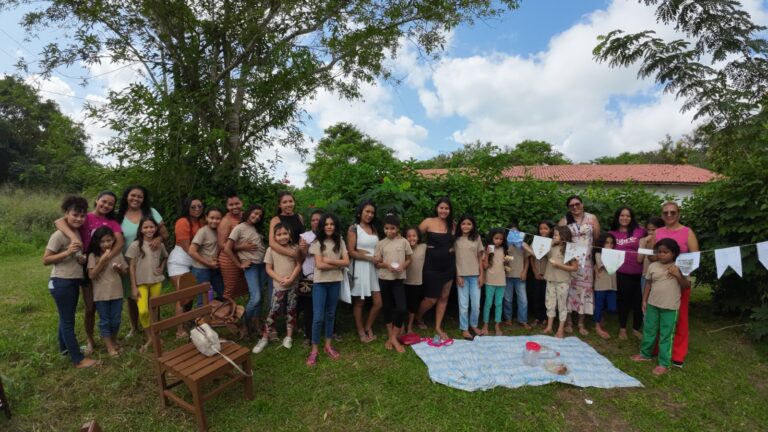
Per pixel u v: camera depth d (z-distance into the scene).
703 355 4.17
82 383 3.29
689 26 5.18
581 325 4.74
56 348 3.83
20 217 11.70
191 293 3.21
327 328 3.92
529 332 4.73
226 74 6.29
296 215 4.29
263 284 4.37
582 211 4.77
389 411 2.98
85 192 5.76
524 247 4.75
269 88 6.16
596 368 3.75
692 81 5.18
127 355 3.75
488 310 4.62
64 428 2.74
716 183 5.11
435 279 4.30
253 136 6.68
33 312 5.13
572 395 3.29
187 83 6.11
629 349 4.32
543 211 5.28
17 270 7.66
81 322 4.70
